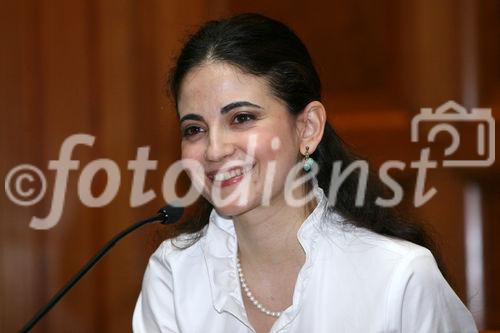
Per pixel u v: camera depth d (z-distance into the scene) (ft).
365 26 35.14
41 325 34.19
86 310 34.24
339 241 16.99
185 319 17.92
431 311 16.01
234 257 17.60
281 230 16.79
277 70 15.87
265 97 15.76
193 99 15.81
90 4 34.32
